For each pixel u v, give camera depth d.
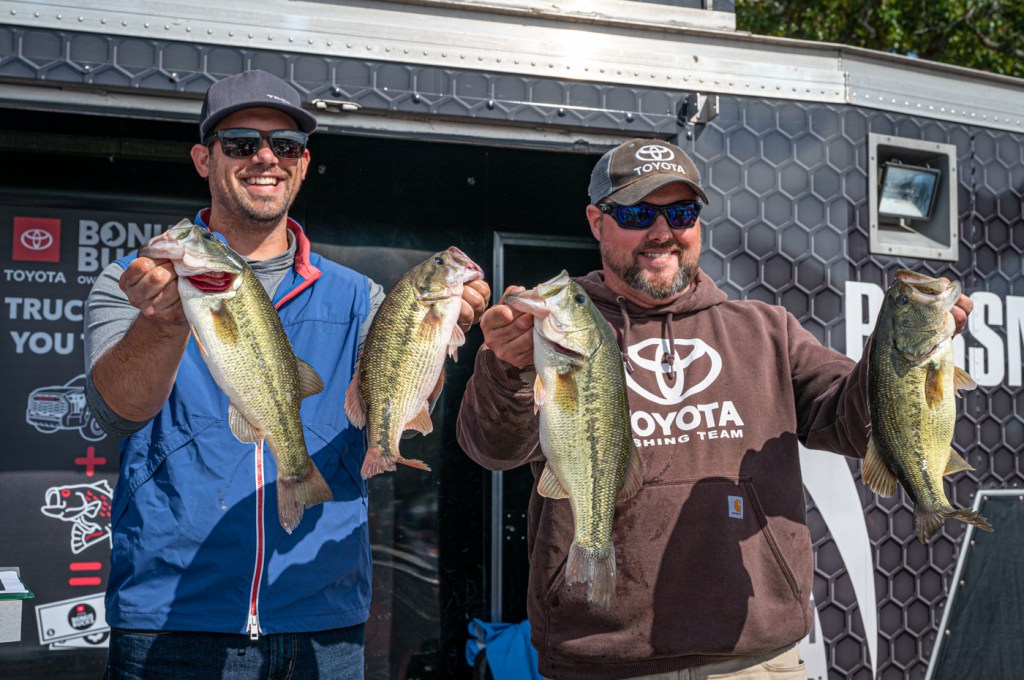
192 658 2.31
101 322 2.36
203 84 3.07
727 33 3.53
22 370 3.62
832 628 3.41
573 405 2.17
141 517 2.35
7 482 3.55
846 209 3.61
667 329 2.74
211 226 2.65
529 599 2.68
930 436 2.33
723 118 3.51
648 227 2.67
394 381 2.16
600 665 2.51
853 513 3.46
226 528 2.35
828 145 3.61
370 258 4.06
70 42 2.98
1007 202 3.85
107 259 3.76
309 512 2.43
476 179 4.19
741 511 2.55
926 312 2.32
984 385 3.72
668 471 2.56
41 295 3.67
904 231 3.77
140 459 2.39
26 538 3.55
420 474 4.07
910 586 3.51
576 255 4.30
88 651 3.58
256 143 2.52
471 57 3.30
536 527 2.70
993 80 3.88
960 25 11.97
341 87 3.19
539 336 2.15
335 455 2.46
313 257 2.70
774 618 2.52
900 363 2.34
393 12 3.26
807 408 2.72
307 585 2.38
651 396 2.64
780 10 12.29
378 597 3.96
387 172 4.10
